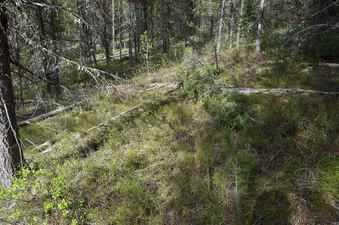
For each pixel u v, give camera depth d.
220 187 5.86
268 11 15.36
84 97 8.21
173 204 5.70
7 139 5.93
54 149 8.02
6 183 6.16
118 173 6.59
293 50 10.91
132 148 7.41
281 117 7.44
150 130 8.05
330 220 4.93
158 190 6.04
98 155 7.35
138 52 25.56
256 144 6.79
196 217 5.42
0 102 5.73
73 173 6.61
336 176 5.53
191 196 5.80
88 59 24.78
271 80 9.38
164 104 9.27
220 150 6.78
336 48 10.25
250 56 11.55
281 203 5.38
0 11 5.18
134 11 24.97
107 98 10.05
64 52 15.49
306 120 7.14
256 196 5.58
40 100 6.55
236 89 9.06
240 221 5.21
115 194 6.04
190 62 11.10
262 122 7.35
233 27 17.62
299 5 12.82
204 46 18.02
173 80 11.07
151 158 6.95
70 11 5.83
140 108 9.23
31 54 5.94
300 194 5.41
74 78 13.41
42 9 6.10
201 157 6.65
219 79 9.88
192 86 9.40
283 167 6.11
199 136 7.36
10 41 5.83
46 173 6.11
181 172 6.39
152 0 24.50
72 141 8.13
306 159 6.16
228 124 7.49
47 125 9.41
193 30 24.45
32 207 5.72
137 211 5.62
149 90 10.73
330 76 8.96
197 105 8.66
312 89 8.41
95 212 5.64
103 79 6.18
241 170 6.07
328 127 6.75
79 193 6.06
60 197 5.87
